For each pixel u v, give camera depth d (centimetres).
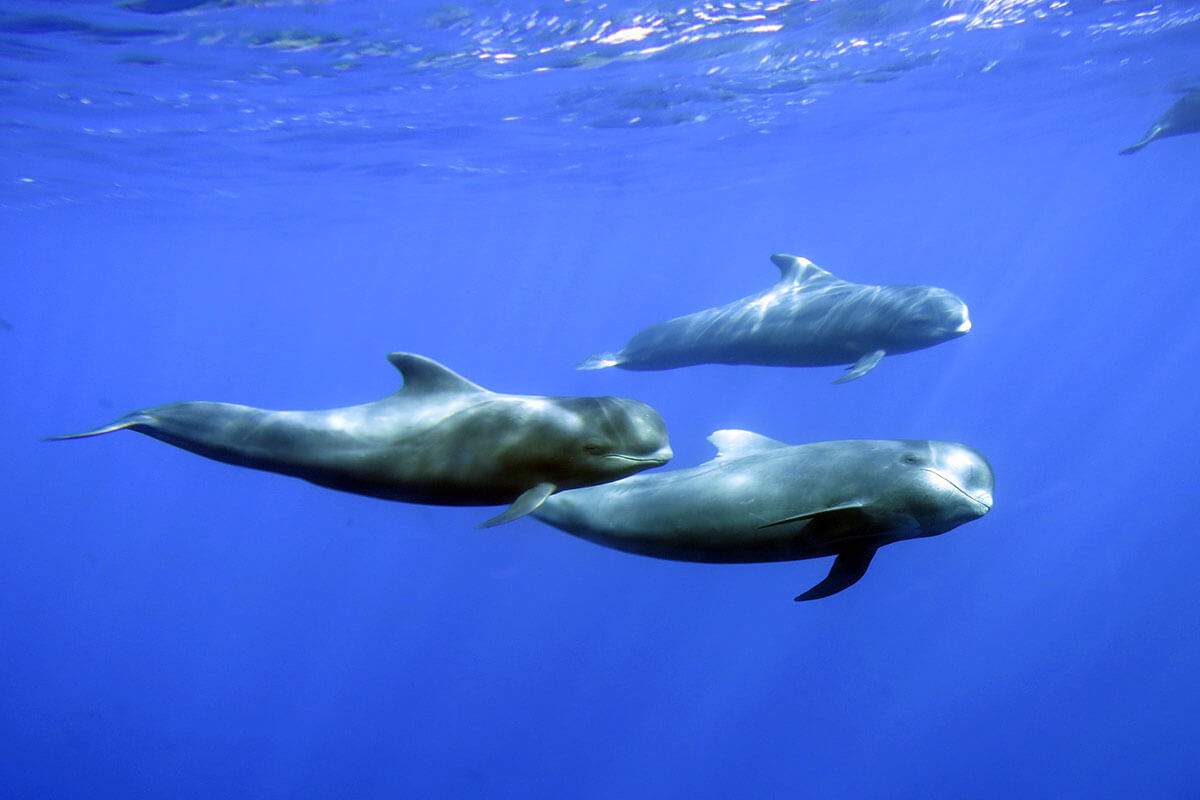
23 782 2798
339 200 3569
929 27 1842
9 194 3112
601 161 3102
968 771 2559
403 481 450
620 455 444
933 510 503
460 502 455
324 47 1614
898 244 10225
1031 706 2725
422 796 2681
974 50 2086
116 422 515
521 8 1473
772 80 2169
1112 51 2208
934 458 521
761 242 7881
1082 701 2720
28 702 3169
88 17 1393
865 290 1178
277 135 2323
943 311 1090
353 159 2705
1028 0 1711
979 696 2780
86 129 2164
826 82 2253
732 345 1266
